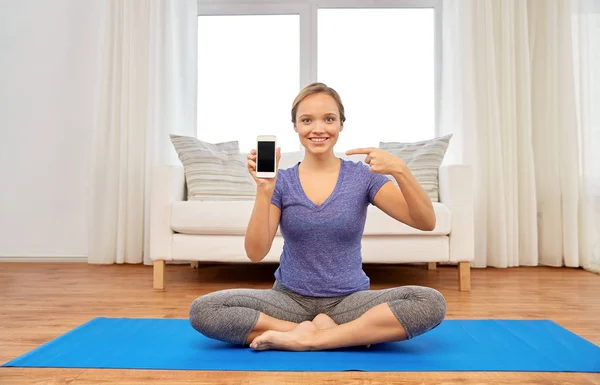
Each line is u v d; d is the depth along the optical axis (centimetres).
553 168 338
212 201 256
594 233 327
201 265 347
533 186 336
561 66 339
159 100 343
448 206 255
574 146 333
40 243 362
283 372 120
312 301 145
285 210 146
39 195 363
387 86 371
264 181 135
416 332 132
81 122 365
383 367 123
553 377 117
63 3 366
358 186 147
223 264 352
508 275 299
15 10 366
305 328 136
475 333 157
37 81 365
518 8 343
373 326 132
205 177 288
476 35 340
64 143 364
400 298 134
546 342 146
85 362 127
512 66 340
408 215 144
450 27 350
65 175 364
